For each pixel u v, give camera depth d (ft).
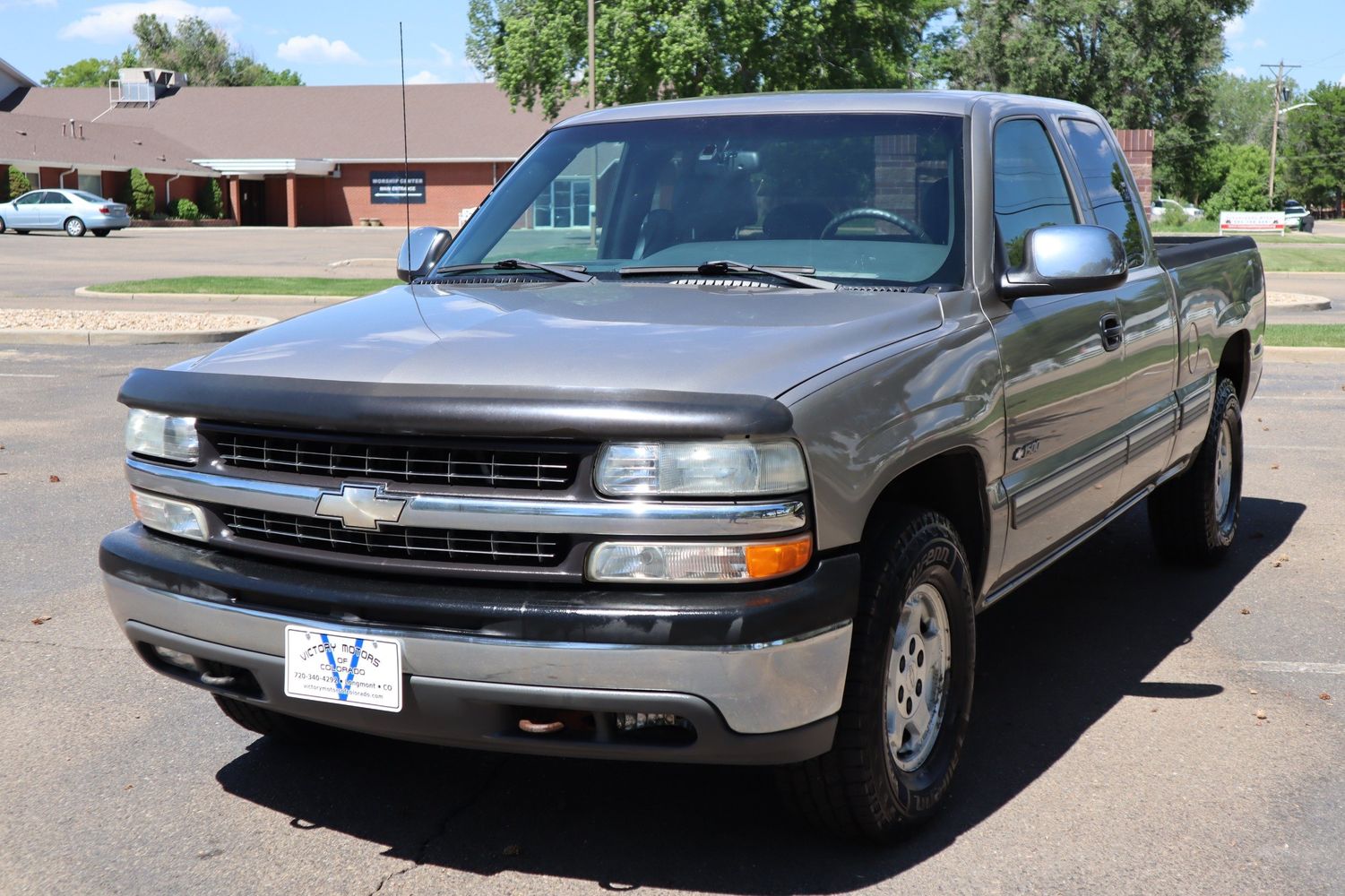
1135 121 199.00
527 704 9.72
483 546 9.91
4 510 24.11
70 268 96.32
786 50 110.93
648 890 10.67
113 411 35.17
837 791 10.65
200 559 10.95
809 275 12.82
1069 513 14.64
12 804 12.34
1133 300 16.07
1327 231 221.25
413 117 217.56
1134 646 16.94
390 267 99.19
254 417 10.52
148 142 207.51
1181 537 20.03
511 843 11.51
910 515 11.15
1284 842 11.43
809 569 9.95
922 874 10.89
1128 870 10.94
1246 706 14.76
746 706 9.55
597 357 10.37
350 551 10.35
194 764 13.29
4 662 16.22
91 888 10.75
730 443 9.52
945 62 150.20
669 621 9.39
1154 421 16.92
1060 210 15.42
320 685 10.29
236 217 208.64
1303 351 46.78
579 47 113.39
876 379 10.69
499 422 9.62
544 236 14.64
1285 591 19.36
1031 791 12.55
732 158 14.30
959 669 12.02
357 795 12.57
